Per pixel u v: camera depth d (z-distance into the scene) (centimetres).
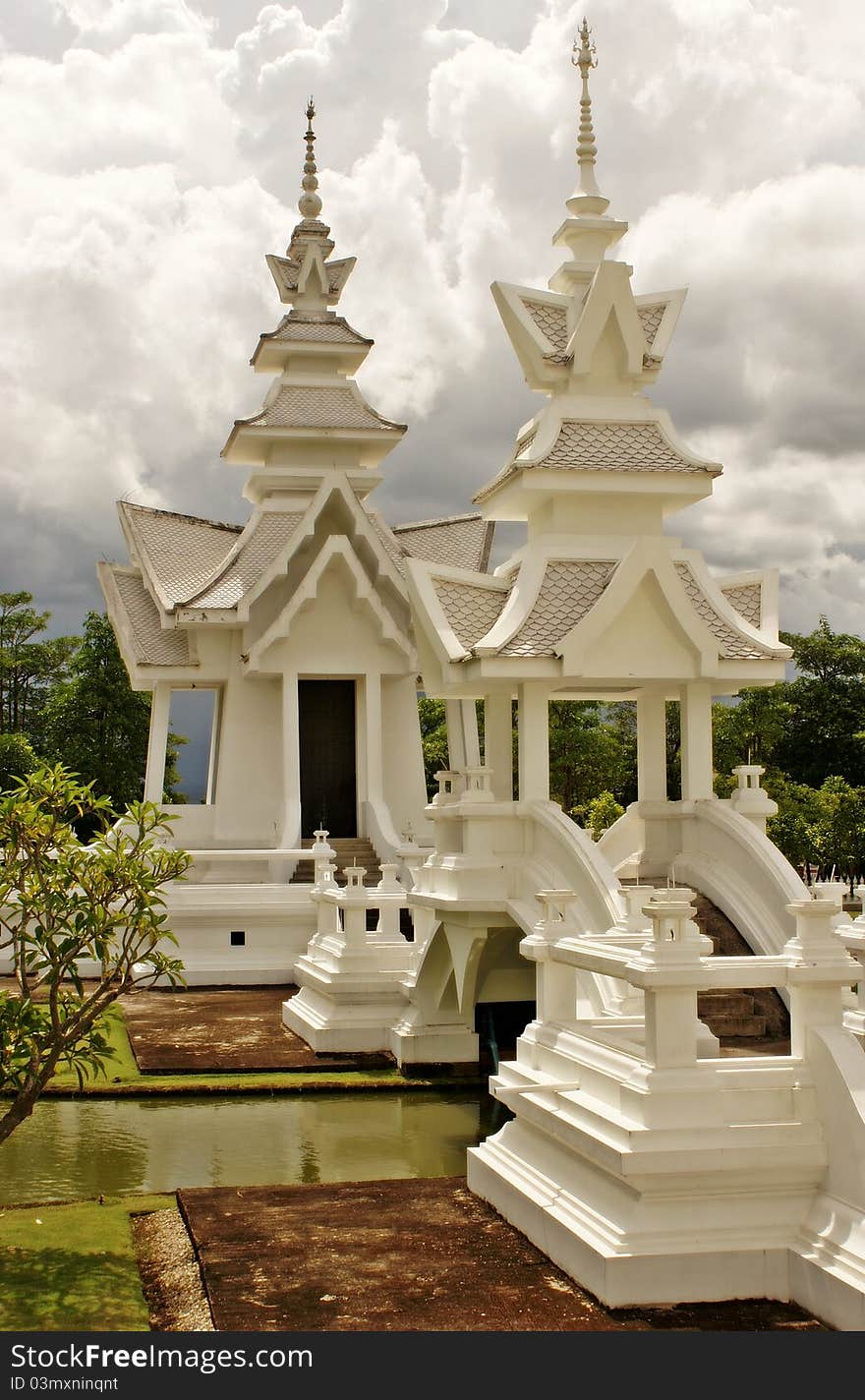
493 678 1566
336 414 3506
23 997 1141
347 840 3241
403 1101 1752
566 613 1633
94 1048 1159
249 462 3638
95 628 5294
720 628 1673
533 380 1811
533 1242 1038
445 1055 1878
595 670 1583
